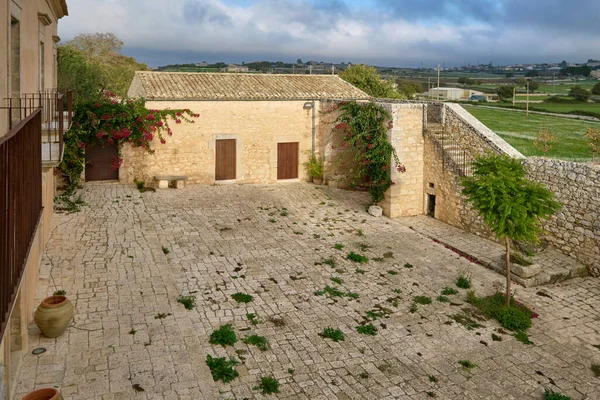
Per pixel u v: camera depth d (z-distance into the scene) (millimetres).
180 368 7898
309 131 21906
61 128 8656
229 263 12812
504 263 13469
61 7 16078
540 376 8734
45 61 13078
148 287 10711
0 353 5863
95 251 12531
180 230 15000
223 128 20375
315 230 15836
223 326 9555
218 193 19234
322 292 11445
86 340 8500
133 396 7137
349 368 8586
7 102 7270
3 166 3936
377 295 11500
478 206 11320
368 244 14820
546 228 14414
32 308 9172
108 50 44875
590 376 8812
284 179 21938
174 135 19734
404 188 17766
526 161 14898
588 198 13242
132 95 22859
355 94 22609
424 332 9984
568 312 11281
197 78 21531
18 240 4672
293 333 9609
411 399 7855
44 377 7414
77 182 18266
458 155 16750
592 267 13227
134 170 19531
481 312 10953
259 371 8312
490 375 8672
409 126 17547
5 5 7105
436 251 14516
